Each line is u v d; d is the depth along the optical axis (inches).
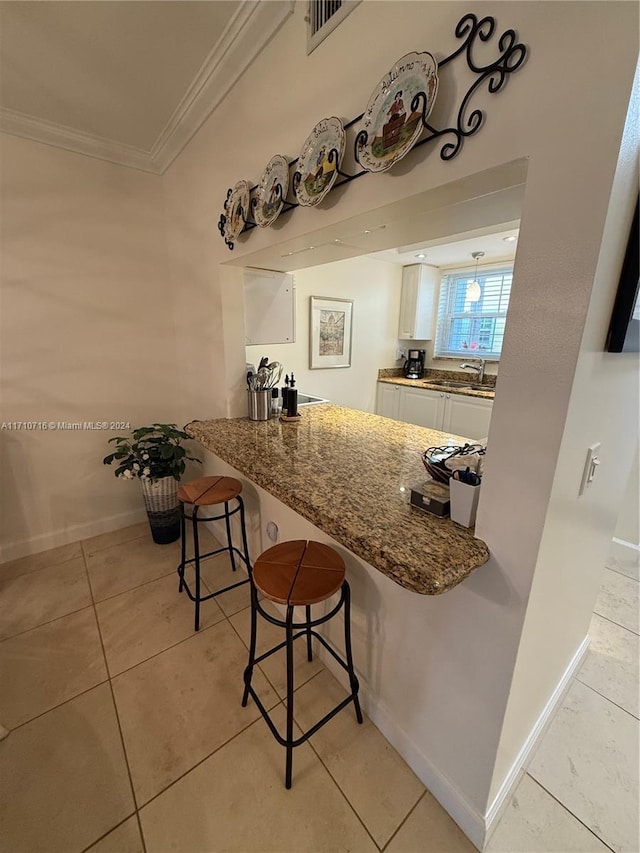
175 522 96.3
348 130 39.1
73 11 47.4
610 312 28.7
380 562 32.3
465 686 39.3
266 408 79.5
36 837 41.3
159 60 56.4
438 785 44.4
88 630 68.9
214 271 74.4
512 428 30.5
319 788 45.8
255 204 55.5
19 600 76.3
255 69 52.7
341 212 41.8
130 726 52.4
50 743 50.3
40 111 69.7
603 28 21.6
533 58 24.7
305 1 42.4
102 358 92.7
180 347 100.6
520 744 45.2
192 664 62.2
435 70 29.4
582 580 49.1
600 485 42.5
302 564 49.7
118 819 42.8
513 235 113.8
